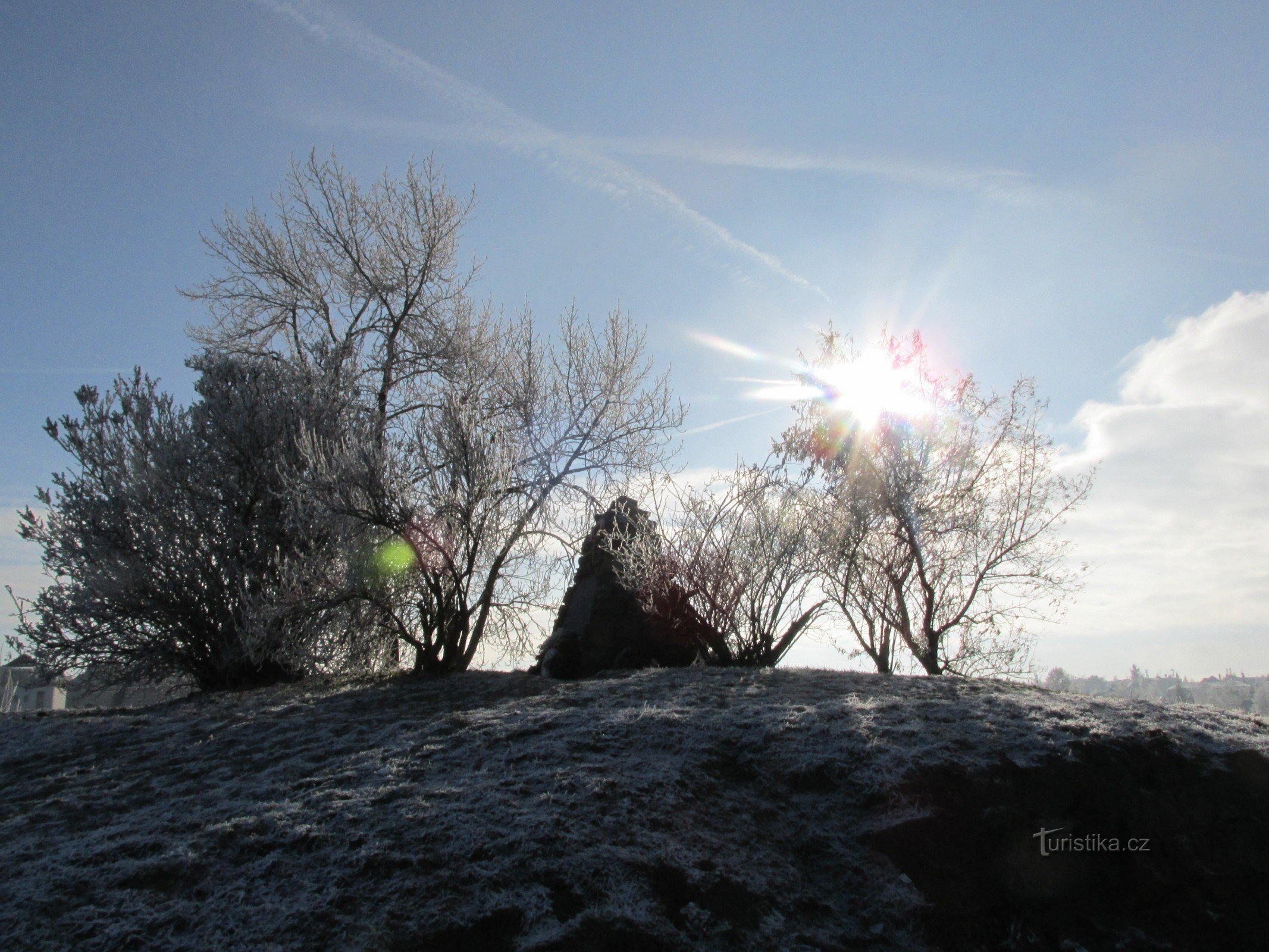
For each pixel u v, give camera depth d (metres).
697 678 8.83
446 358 15.03
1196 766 6.57
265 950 3.88
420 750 6.38
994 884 5.35
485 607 11.53
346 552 10.88
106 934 3.94
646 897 4.48
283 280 15.72
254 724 7.95
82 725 8.56
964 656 11.85
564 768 5.77
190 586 11.74
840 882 5.08
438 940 4.06
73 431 11.92
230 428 12.16
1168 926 5.52
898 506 11.57
